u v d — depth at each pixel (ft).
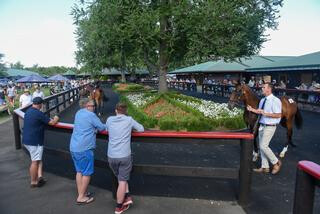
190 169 15.42
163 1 48.62
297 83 84.23
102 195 16.69
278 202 15.87
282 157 25.14
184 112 41.39
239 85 28.25
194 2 44.78
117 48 55.62
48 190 17.51
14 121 27.81
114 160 14.29
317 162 23.72
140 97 59.57
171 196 16.47
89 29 57.77
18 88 151.84
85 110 15.61
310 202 8.40
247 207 15.10
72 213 14.56
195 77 157.99
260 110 19.70
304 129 38.60
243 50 55.98
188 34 46.55
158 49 57.31
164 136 15.25
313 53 79.15
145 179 19.16
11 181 19.15
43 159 23.93
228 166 22.31
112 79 244.42
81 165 15.30
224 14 44.37
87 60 69.15
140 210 14.76
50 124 18.37
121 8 47.44
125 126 14.43
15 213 14.64
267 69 83.25
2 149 28.40
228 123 35.55
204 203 15.57
